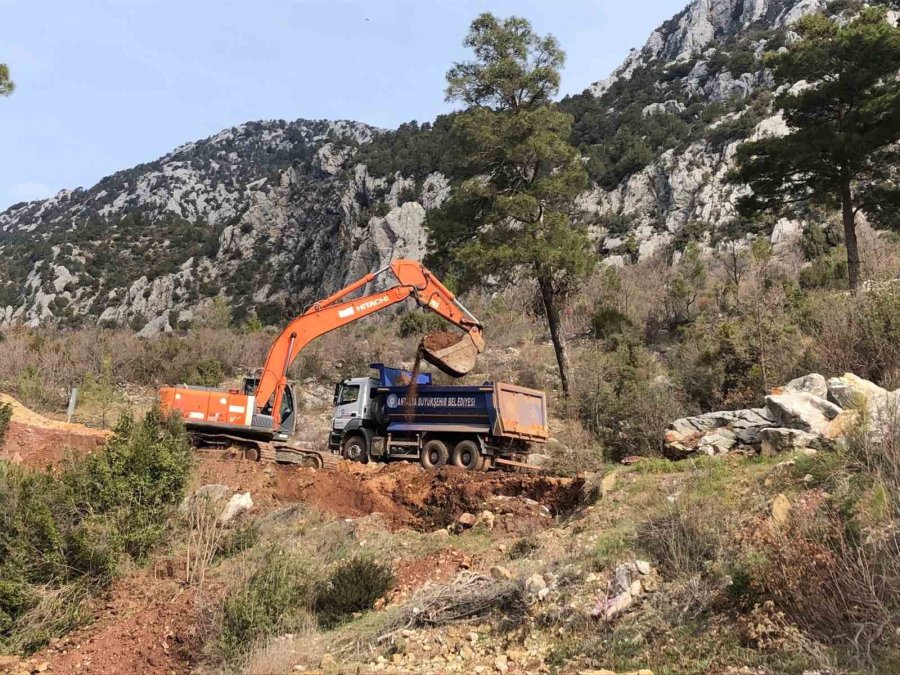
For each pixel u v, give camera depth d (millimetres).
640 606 8547
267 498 15711
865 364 16422
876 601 6715
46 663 10539
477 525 13727
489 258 25500
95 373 32375
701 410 19766
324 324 19516
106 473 13320
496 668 8195
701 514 9523
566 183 26531
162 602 11516
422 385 18359
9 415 18188
